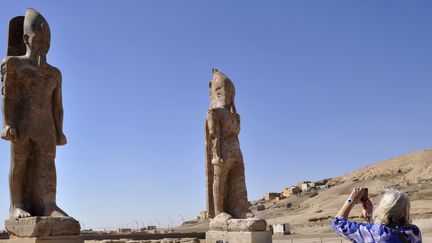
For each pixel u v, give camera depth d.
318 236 37.03
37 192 14.66
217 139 21.45
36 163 14.81
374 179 94.94
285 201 101.75
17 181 14.61
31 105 14.82
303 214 76.00
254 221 19.50
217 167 21.36
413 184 83.19
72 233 13.75
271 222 70.00
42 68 15.12
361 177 105.69
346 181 108.94
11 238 14.15
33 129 14.76
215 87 22.70
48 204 14.47
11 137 14.49
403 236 4.51
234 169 21.59
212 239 20.77
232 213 21.25
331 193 92.56
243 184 21.50
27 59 15.02
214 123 21.53
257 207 102.19
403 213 4.64
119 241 24.36
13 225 14.14
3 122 14.69
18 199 14.55
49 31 15.56
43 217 13.45
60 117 15.52
